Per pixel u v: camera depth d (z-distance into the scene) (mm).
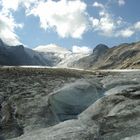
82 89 25453
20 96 24672
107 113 20141
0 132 20328
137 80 29016
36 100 23750
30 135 18516
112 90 25688
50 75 34531
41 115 21750
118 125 18641
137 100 21250
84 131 17703
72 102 24109
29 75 33438
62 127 18484
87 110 21453
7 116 21875
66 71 42531
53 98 23688
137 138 16562
